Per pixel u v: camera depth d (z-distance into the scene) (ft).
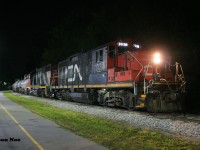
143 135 37.04
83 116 58.34
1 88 393.29
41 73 159.43
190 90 79.51
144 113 62.08
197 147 30.50
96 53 83.82
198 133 38.06
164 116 57.16
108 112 64.08
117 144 31.91
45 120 51.08
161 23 97.86
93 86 85.66
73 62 104.63
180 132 39.45
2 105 86.43
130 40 76.43
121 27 131.34
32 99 126.52
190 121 49.03
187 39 85.71
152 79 63.10
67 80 111.24
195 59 81.76
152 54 67.87
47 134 37.24
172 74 67.56
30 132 38.50
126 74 67.92
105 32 152.46
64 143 31.96
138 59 67.05
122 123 48.88
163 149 29.66
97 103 91.71
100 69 80.94
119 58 74.64
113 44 76.18
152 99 61.93
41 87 155.43
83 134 37.63
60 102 102.83
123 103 70.49
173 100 62.54
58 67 127.34
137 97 64.08
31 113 63.05
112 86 74.43
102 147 30.17
